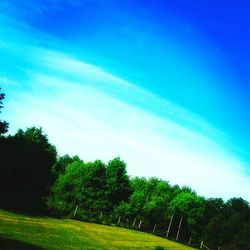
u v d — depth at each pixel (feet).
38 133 155.12
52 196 222.89
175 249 176.96
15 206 145.48
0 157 136.36
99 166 239.71
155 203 262.67
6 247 75.92
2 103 131.34
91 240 124.57
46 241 97.19
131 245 140.87
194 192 358.23
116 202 245.65
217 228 301.43
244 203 447.83
